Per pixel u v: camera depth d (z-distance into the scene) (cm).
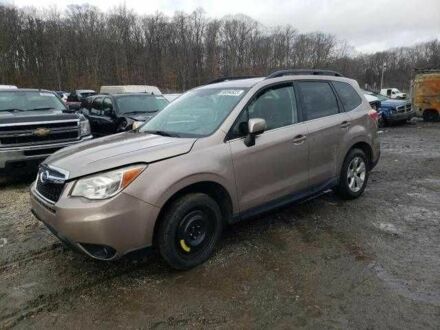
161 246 344
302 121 457
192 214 357
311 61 8806
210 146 369
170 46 7319
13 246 426
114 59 6775
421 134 1360
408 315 288
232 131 388
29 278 358
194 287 335
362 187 557
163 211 345
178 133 401
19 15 6512
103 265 378
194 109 434
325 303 307
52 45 6338
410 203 540
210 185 375
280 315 294
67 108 840
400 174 723
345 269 358
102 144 387
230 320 290
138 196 321
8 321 296
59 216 319
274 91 439
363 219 480
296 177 445
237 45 7838
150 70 6906
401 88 9056
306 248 404
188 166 347
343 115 512
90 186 315
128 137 412
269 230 450
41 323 293
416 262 368
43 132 675
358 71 9494
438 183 650
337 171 505
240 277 349
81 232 310
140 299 320
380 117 1628
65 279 354
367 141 545
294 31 9031
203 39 7562
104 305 313
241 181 389
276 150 416
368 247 402
